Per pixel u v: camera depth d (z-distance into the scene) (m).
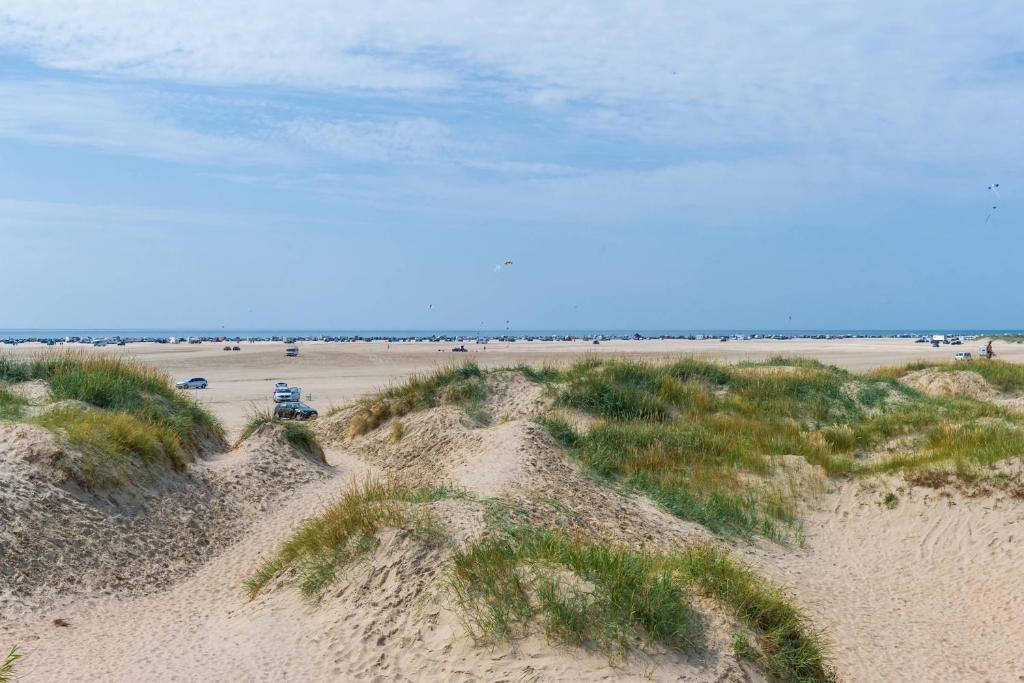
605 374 20.91
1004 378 26.23
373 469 16.78
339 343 142.88
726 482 14.89
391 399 21.06
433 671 6.98
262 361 74.44
